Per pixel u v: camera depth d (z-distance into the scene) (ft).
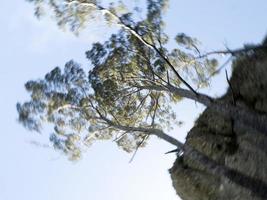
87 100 107.04
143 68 103.55
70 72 107.14
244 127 89.66
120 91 105.91
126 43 104.17
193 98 94.89
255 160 88.33
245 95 93.09
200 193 98.17
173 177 104.37
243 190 88.07
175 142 97.04
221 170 90.79
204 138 99.09
